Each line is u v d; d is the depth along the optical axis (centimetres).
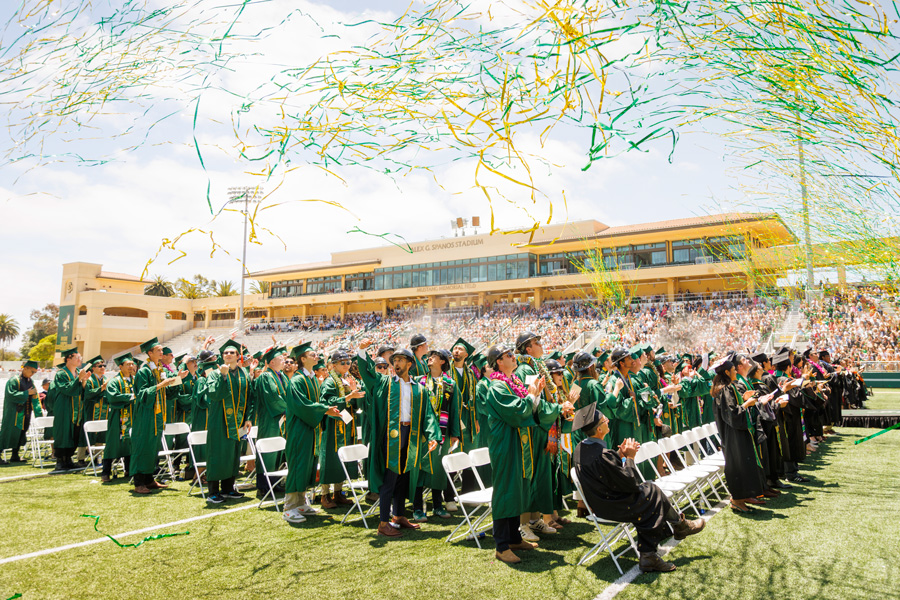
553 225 3738
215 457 672
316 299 4738
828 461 879
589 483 444
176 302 5150
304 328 4300
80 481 816
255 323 4838
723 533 516
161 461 877
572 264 3619
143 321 4834
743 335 2161
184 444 892
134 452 722
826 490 678
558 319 3028
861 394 1417
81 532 544
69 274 4797
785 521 547
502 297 3950
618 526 465
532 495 504
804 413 963
